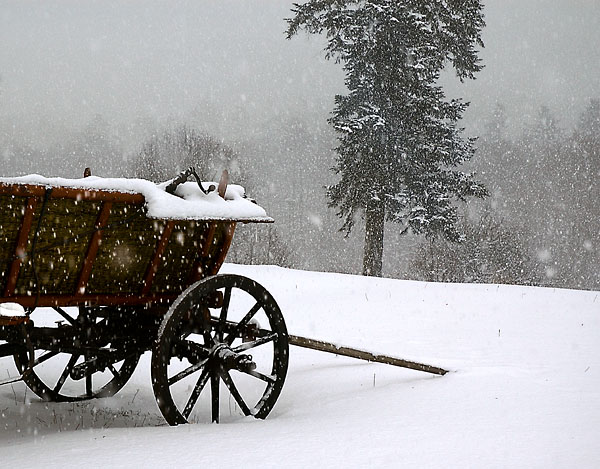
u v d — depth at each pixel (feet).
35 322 32.42
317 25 85.81
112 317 19.26
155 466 12.14
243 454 12.96
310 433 14.78
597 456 12.60
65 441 14.55
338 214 89.97
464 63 86.33
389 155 83.97
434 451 13.07
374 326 32.48
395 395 18.90
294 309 39.70
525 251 137.69
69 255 16.14
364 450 13.23
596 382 19.31
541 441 13.62
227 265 66.69
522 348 25.52
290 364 25.79
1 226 14.74
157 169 121.29
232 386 18.02
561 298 40.50
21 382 23.34
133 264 17.60
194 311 17.72
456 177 88.38
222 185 18.61
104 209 16.08
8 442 15.44
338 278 58.65
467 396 17.97
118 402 21.67
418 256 117.19
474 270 112.88
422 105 85.35
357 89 85.51
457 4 84.33
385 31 83.56
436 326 31.65
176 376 16.90
